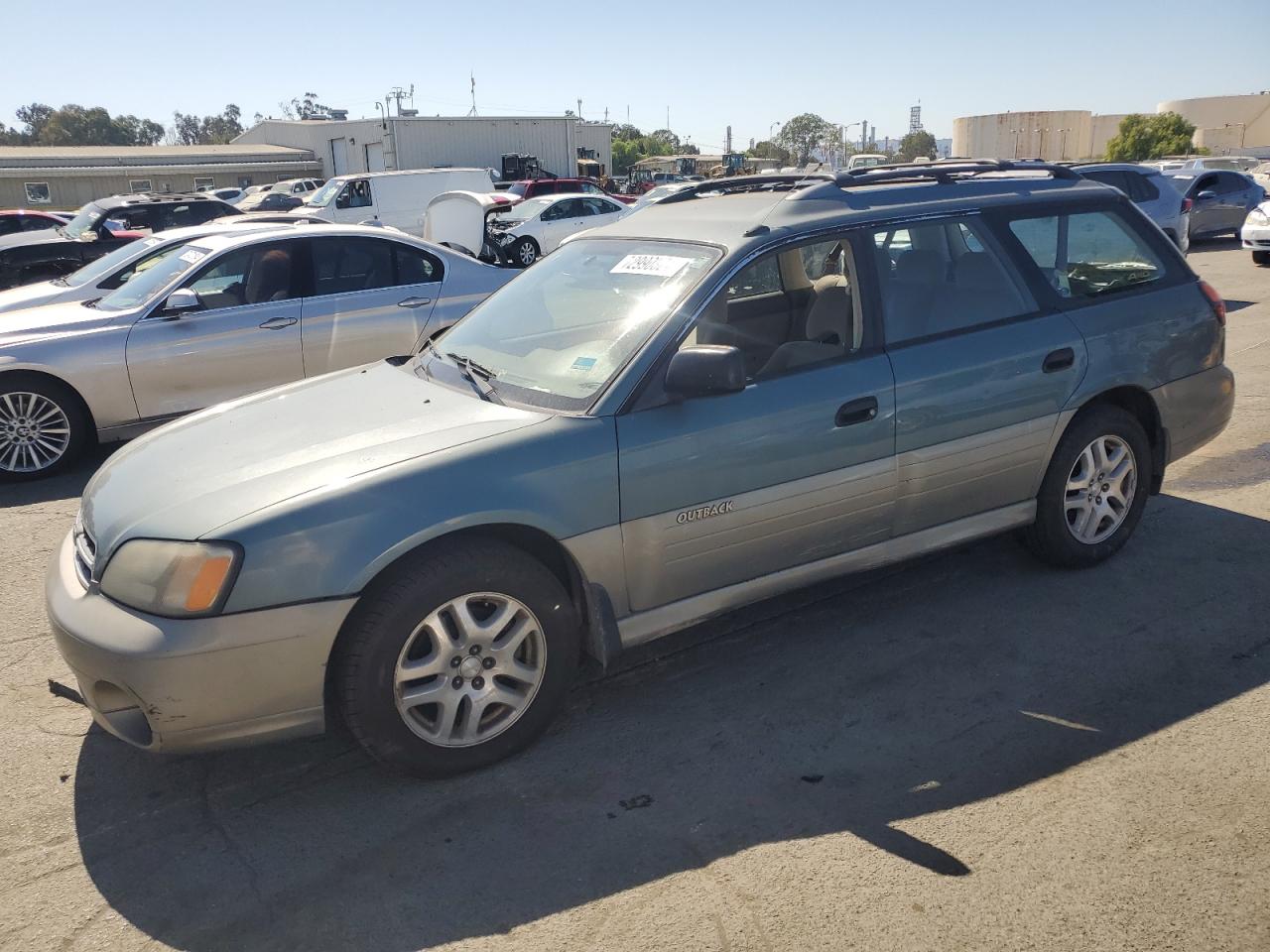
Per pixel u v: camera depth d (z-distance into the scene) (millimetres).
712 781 3010
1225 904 2414
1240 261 15914
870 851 2662
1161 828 2699
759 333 4051
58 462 6547
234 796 3037
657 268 3617
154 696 2686
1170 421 4453
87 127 120000
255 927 2484
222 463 3111
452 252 7699
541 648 3115
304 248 7078
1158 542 4676
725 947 2348
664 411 3238
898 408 3643
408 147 37250
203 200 18188
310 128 49344
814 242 3631
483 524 2924
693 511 3283
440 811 2914
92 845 2832
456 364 3717
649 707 3457
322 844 2793
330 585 2748
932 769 3029
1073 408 4090
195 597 2686
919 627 3959
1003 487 4035
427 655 2961
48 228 18625
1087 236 4340
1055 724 3238
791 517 3492
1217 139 72812
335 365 7129
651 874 2613
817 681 3582
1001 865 2588
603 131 49969
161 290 6734
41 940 2465
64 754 3314
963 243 4000
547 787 3012
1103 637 3807
